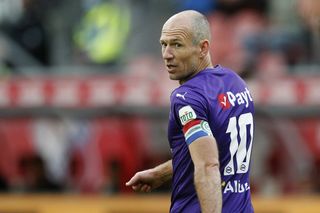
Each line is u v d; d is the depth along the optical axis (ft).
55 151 118.62
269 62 123.34
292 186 119.55
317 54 125.39
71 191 120.26
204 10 128.88
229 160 55.57
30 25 130.31
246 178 56.75
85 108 116.47
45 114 116.88
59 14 131.64
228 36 126.00
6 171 118.52
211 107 54.60
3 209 112.37
